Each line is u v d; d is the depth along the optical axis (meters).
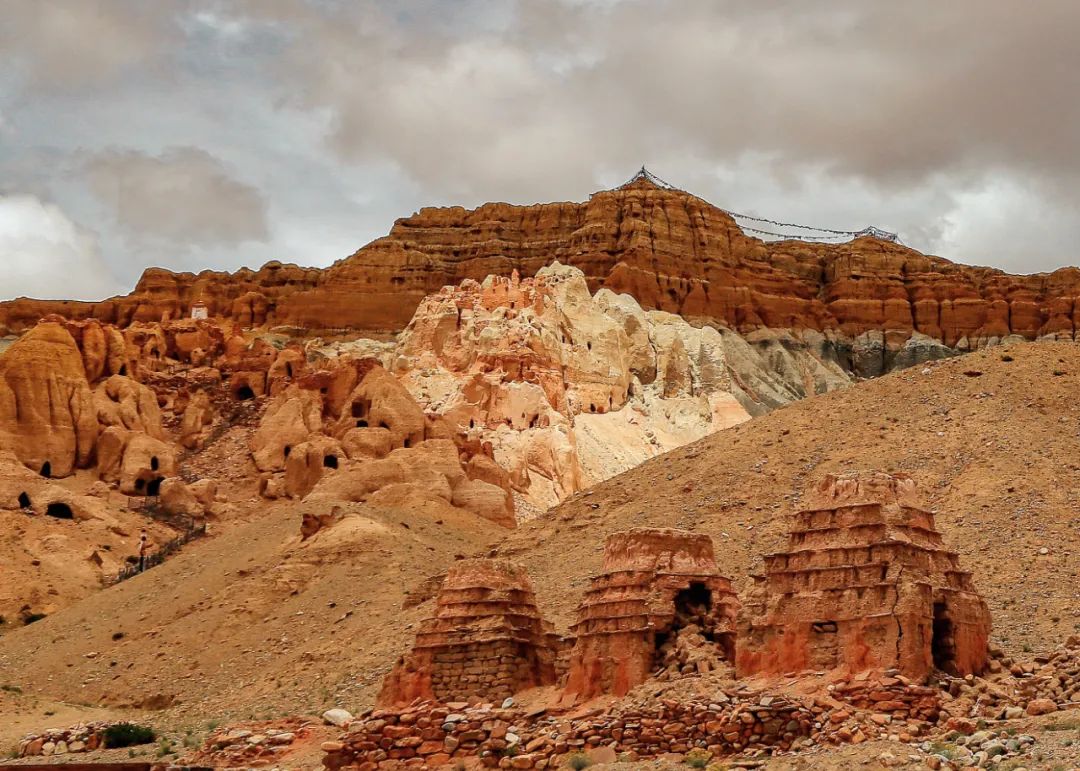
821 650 47.31
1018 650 55.31
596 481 149.75
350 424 134.75
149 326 163.62
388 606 87.06
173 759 59.94
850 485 49.59
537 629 58.31
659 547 54.41
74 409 138.88
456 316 168.50
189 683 85.12
